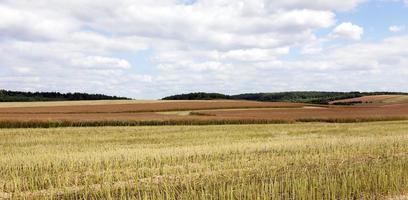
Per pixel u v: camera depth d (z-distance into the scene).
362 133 29.22
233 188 10.96
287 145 20.33
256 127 36.16
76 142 23.17
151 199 10.03
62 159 15.59
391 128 34.22
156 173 13.44
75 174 13.23
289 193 10.51
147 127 35.41
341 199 10.01
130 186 11.69
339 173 12.70
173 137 26.16
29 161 15.12
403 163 14.09
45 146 20.98
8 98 125.38
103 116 45.31
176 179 12.52
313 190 10.21
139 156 16.36
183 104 79.44
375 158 16.25
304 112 62.47
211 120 42.34
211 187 11.30
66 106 75.62
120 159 15.76
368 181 11.10
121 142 23.22
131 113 57.00
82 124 37.56
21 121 35.66
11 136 26.42
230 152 18.00
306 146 20.02
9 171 13.55
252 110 69.00
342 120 48.09
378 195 10.29
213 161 15.64
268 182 11.78
